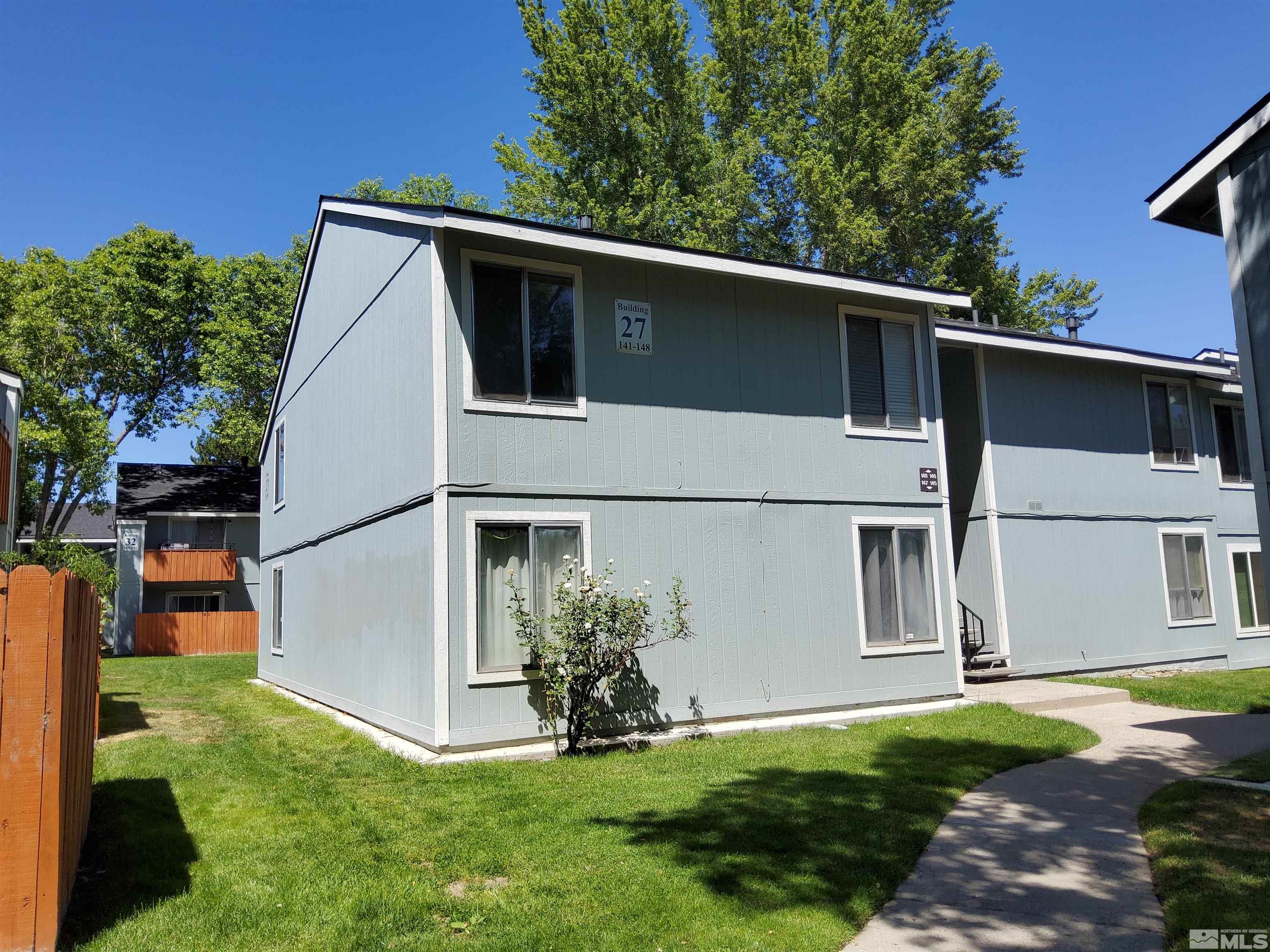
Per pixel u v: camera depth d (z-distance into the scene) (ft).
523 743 29.89
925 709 37.70
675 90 88.12
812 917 15.15
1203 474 58.18
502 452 30.99
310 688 47.37
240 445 116.78
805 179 83.41
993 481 48.83
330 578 44.27
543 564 31.42
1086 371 53.98
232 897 16.10
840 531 38.42
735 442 36.24
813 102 93.76
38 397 96.48
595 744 29.96
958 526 50.75
